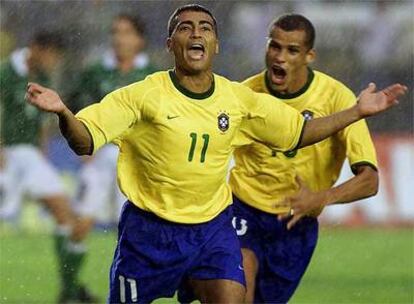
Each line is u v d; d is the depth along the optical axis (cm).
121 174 2400
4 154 4362
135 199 2400
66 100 4297
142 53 4203
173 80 2350
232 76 5881
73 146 2255
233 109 2380
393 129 5584
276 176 2773
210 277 2403
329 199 2553
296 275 2867
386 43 6122
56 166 4859
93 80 4131
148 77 2358
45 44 4212
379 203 5372
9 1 5556
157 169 2362
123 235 2431
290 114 2445
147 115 2323
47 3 5600
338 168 2820
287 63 2739
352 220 5312
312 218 2822
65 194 4516
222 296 2377
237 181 2800
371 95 2434
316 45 6106
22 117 4288
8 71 4209
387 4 6216
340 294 3838
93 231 4603
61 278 3741
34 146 4344
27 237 4741
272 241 2817
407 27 6169
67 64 5334
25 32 5572
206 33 2341
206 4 5884
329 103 2788
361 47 6119
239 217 2802
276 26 2753
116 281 2458
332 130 2445
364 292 3881
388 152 5491
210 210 2417
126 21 4088
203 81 2356
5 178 4462
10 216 4744
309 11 6100
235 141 2439
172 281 2436
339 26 6159
